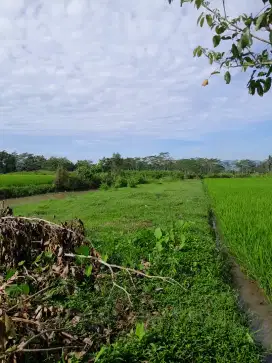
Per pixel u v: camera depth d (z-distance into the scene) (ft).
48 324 11.57
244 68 8.27
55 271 16.21
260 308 17.26
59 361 10.26
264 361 12.14
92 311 13.85
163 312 13.98
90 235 26.00
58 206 52.85
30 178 125.59
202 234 27.63
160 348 11.17
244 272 22.50
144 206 47.88
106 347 10.93
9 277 14.08
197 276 17.85
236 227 29.66
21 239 17.06
